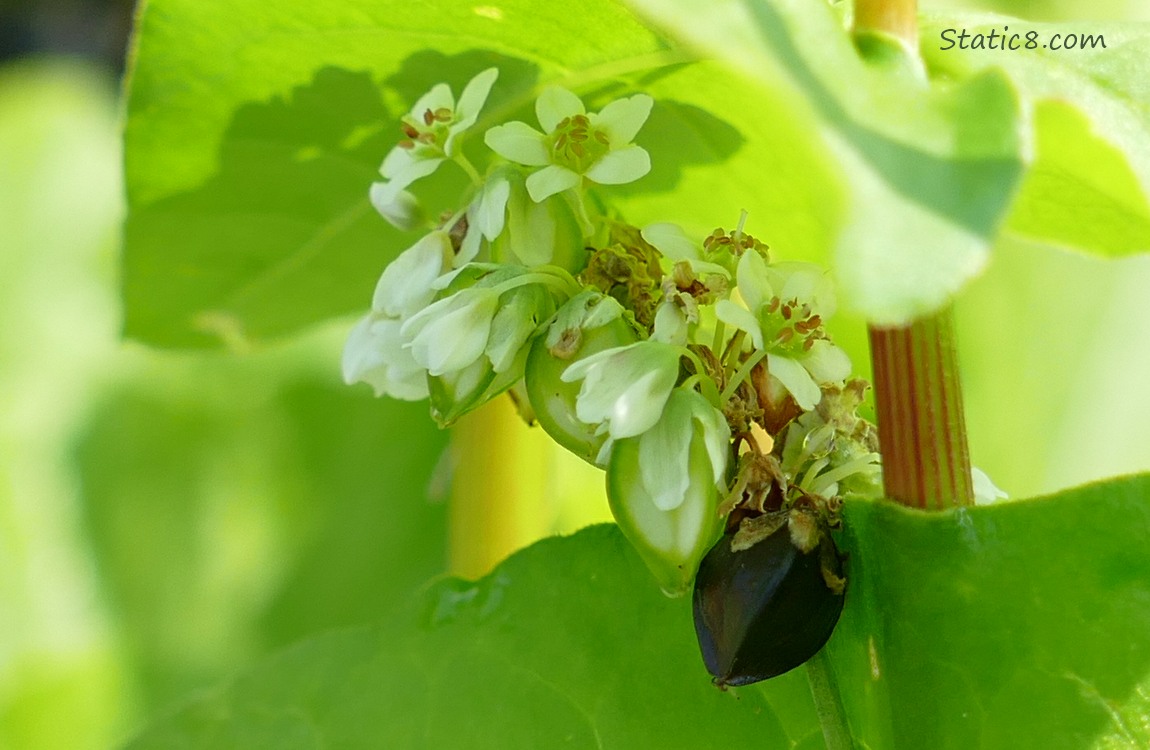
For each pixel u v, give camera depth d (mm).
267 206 121
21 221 250
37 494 231
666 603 106
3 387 233
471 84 104
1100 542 98
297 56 110
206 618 231
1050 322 163
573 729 106
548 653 107
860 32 92
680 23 85
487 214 100
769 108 96
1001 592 98
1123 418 164
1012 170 85
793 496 99
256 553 232
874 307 83
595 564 107
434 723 108
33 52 321
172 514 233
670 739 105
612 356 96
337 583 229
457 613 109
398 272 101
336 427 232
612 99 107
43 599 228
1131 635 98
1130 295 163
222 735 111
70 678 226
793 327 98
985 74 86
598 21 102
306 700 110
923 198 85
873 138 85
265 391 233
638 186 110
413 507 228
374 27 107
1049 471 165
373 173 118
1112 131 100
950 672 99
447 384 98
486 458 132
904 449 99
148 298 127
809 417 100
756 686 104
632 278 100
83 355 240
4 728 222
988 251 84
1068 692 98
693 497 95
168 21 109
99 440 233
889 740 100
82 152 261
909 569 99
